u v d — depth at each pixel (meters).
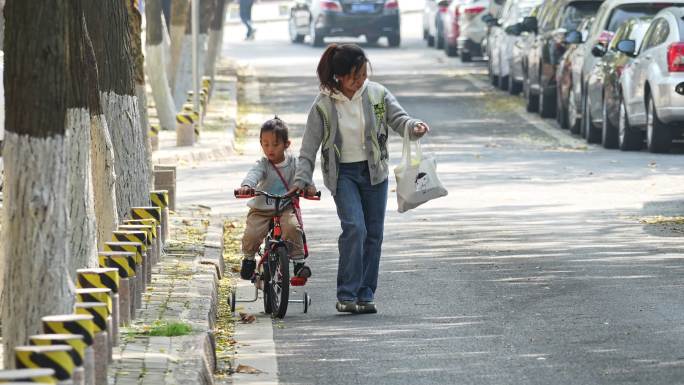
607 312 22.08
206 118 62.91
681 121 46.97
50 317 14.84
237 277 27.23
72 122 18.83
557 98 62.75
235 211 36.28
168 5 81.12
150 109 66.44
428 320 21.97
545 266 26.67
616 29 55.66
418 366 18.70
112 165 23.84
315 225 33.31
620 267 26.33
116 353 17.77
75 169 18.89
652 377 17.70
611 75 51.16
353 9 109.19
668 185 39.72
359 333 21.16
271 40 121.69
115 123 27.05
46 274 16.44
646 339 19.98
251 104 72.31
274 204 23.08
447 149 52.84
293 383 17.98
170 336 18.97
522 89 77.44
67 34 16.72
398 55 104.50
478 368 18.48
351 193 22.69
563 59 61.12
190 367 17.08
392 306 23.31
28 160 16.45
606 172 43.22
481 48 97.00
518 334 20.66
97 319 16.11
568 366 18.44
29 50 16.42
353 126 22.53
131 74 27.42
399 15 110.44
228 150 53.00
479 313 22.39
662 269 26.00
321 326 21.88
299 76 87.75
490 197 37.78
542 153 50.59
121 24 27.06
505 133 59.56
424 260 27.80
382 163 22.78
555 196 37.75
